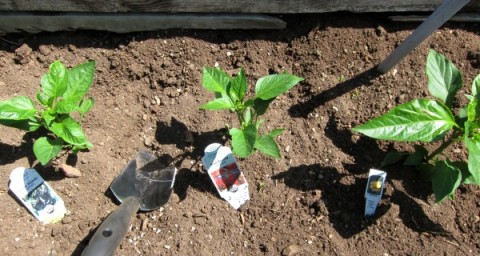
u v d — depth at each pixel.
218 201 0.48
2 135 0.50
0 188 0.47
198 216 0.48
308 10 0.53
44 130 0.50
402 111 0.39
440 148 0.45
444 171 0.42
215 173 0.47
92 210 0.47
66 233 0.46
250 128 0.41
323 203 0.48
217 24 0.54
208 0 0.51
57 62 0.44
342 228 0.47
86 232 0.46
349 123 0.51
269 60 0.54
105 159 0.50
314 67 0.53
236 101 0.43
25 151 0.49
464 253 0.45
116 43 0.55
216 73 0.43
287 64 0.54
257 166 0.50
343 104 0.52
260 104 0.44
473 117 0.40
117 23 0.54
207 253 0.46
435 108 0.39
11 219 0.46
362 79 0.52
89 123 0.51
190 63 0.54
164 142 0.51
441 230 0.46
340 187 0.48
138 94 0.53
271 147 0.43
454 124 0.40
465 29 0.54
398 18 0.54
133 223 0.47
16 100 0.43
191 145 0.51
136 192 0.48
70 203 0.48
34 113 0.44
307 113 0.52
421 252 0.45
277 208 0.48
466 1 0.39
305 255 0.46
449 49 0.53
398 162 0.49
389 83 0.52
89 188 0.48
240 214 0.48
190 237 0.47
